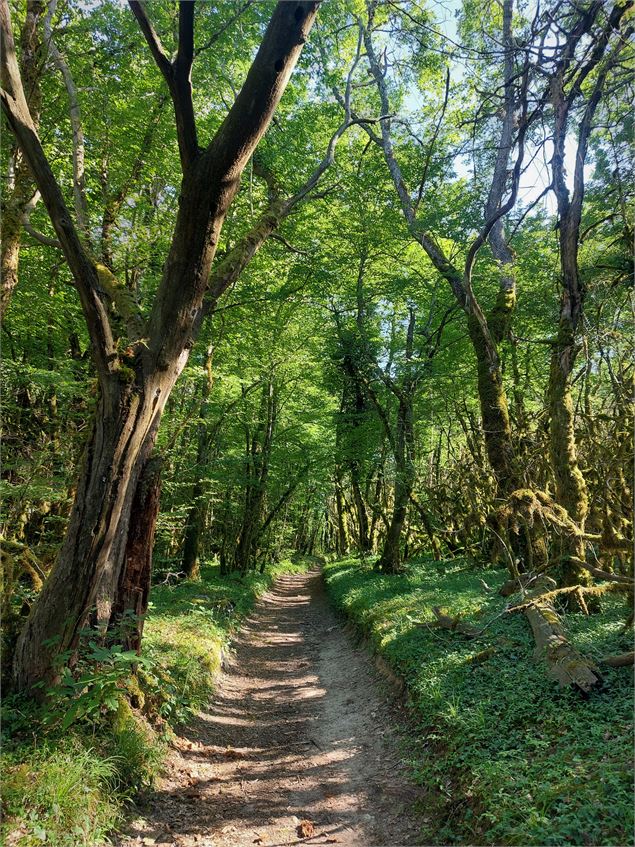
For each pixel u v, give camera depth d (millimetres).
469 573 11469
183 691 6309
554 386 7219
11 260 6039
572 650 4980
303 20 4598
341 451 17188
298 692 7965
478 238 8516
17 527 7836
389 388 14203
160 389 5164
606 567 6969
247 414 17625
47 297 9172
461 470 10570
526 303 11773
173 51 8461
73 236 4387
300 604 17766
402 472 13703
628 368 7508
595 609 6617
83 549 4676
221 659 8531
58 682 4645
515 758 3977
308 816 4414
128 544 5738
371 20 9625
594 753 3613
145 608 5836
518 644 6211
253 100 4715
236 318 12539
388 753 5281
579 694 4508
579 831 2912
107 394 4742
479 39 8648
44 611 4680
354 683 7824
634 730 3719
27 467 7148
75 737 4191
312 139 11445
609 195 7652
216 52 8453
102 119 8555
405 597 10312
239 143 4816
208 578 17406
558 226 7750
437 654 6527
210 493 14500
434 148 12531
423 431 16891
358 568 18578
